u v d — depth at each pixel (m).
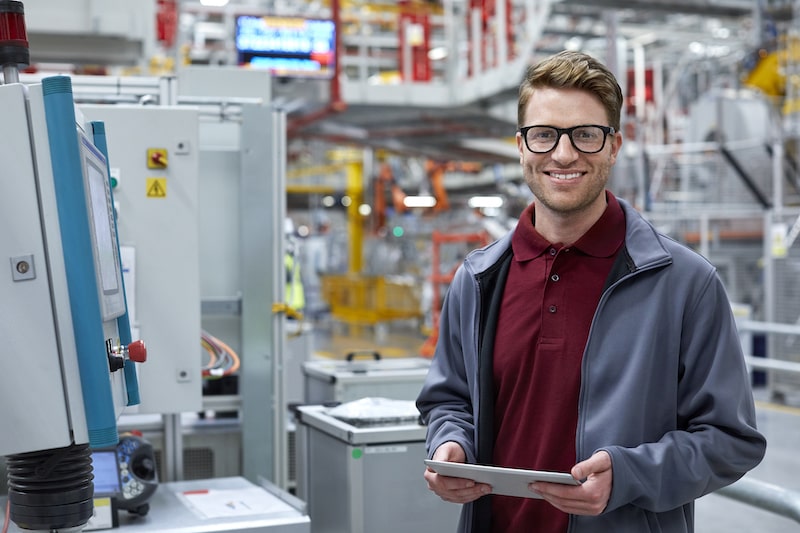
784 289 9.21
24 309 1.59
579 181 1.76
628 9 9.48
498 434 1.89
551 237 1.87
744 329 7.46
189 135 2.91
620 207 1.89
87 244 1.59
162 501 2.70
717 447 1.67
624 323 1.75
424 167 21.94
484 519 1.90
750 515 5.67
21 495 1.78
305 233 28.12
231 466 3.59
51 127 1.58
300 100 12.20
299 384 5.80
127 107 2.87
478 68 11.86
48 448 1.62
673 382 1.75
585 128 1.74
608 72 1.79
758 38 11.62
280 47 11.77
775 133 10.78
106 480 2.47
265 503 2.66
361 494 2.88
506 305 1.90
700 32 14.20
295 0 14.23
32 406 1.60
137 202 2.88
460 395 2.05
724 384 1.71
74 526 1.79
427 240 21.16
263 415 3.42
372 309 19.06
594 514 1.60
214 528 2.35
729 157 10.79
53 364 1.60
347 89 12.25
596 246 1.81
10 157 1.58
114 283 1.89
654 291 1.75
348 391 3.68
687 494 1.65
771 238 9.38
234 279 3.48
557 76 1.76
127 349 1.83
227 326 3.50
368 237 24.22
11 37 1.67
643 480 1.61
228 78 4.37
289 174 24.97
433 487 1.76
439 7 13.11
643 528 1.73
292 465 4.18
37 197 1.59
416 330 19.06
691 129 12.74
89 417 1.60
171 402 2.89
